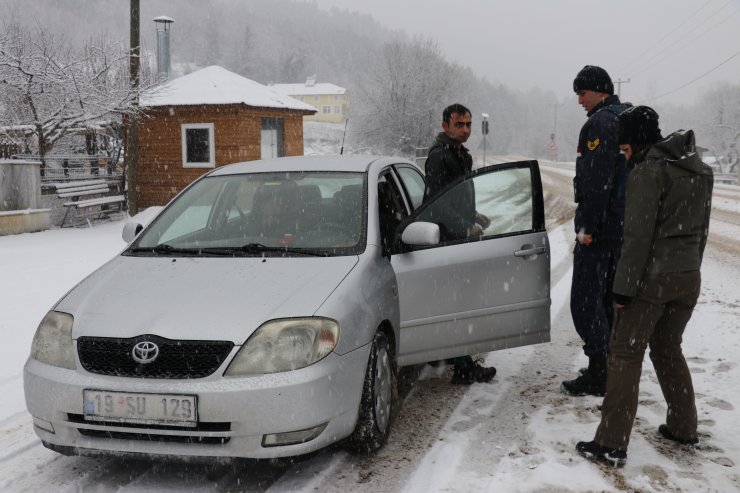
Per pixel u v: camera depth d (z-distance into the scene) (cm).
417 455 365
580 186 436
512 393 461
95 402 318
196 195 464
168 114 1939
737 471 340
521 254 439
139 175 1989
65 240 1273
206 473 349
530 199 450
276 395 310
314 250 393
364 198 431
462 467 348
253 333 320
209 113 1912
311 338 323
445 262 418
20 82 1595
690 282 345
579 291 448
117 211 1805
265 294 344
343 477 341
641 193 332
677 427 371
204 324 324
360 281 365
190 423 309
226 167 500
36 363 339
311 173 459
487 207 440
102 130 1841
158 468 356
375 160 488
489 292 432
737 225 1500
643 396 447
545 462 351
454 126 489
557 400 446
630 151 346
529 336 448
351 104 4891
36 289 809
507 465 349
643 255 333
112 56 1800
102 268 402
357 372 340
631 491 320
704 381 470
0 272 920
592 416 415
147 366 317
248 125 1930
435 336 418
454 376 482
